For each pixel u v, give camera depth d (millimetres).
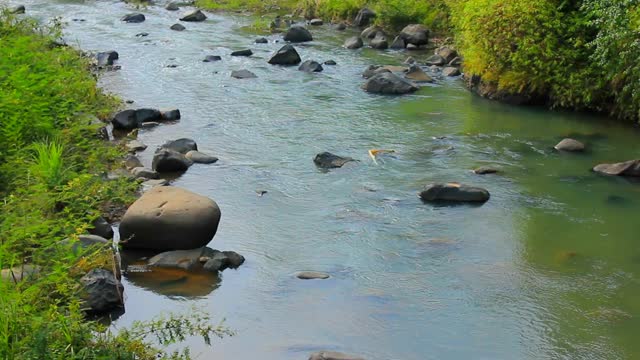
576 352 7023
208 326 7016
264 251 8859
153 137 12836
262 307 7664
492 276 8367
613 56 13430
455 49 18109
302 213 9898
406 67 17016
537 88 14625
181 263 8461
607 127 13352
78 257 7508
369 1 22531
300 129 13227
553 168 11461
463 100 14953
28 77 11203
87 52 18641
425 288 8102
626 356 6969
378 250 8922
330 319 7473
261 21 22906
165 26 22594
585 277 8359
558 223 9656
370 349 6988
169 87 15898
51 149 9789
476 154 12039
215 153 12094
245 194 10500
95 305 7383
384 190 10641
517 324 7457
